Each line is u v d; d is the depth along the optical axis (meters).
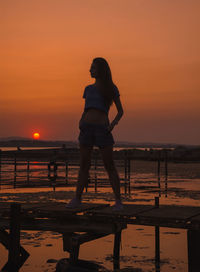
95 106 4.68
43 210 4.81
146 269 4.98
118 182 4.77
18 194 14.01
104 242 6.50
